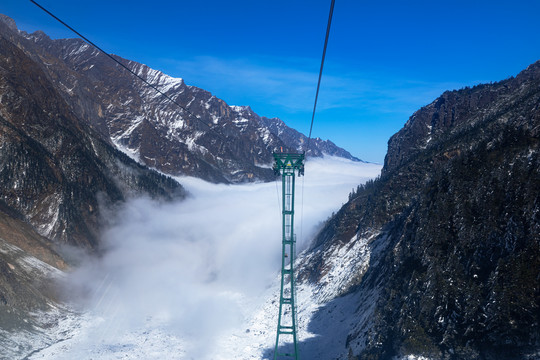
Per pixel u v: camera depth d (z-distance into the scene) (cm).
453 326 5934
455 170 7638
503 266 5728
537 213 5741
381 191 15250
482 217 6469
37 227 16375
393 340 6662
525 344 5188
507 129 7281
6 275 12138
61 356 10306
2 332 10431
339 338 9175
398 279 7712
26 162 17462
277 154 7981
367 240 13538
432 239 7138
